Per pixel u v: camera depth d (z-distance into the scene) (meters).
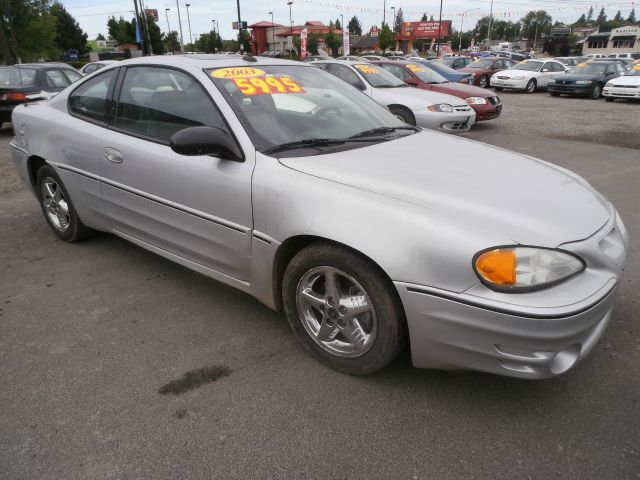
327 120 3.08
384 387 2.45
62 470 1.98
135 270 3.76
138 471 1.98
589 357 2.69
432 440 2.12
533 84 20.91
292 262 2.53
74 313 3.15
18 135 4.27
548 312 1.92
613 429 2.18
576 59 32.94
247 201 2.61
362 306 2.35
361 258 2.26
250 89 2.99
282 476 1.95
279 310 2.81
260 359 2.68
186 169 2.87
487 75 21.64
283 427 2.20
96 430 2.18
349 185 2.35
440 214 2.13
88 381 2.50
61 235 4.27
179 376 2.54
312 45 61.28
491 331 2.00
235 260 2.80
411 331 2.19
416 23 67.94
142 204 3.24
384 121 3.40
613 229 2.38
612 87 16.61
